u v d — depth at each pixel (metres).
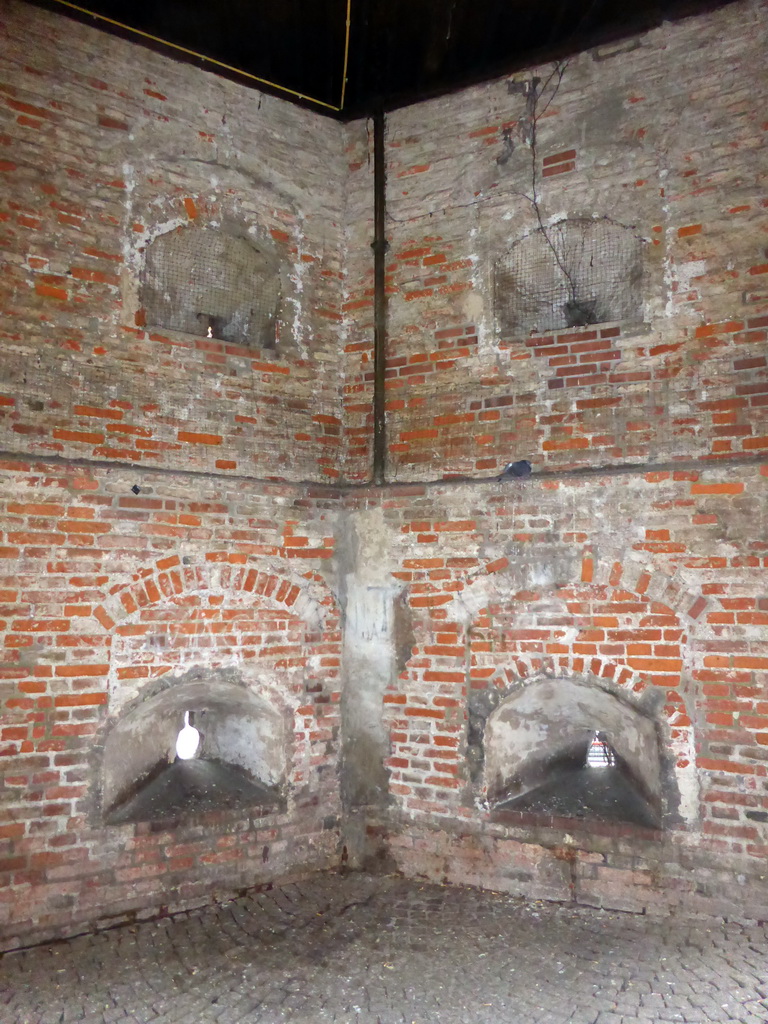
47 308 4.62
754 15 4.76
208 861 4.85
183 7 5.04
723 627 4.55
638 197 5.00
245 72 5.51
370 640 5.48
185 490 4.96
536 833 4.93
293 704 5.29
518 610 5.08
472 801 5.10
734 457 4.60
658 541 4.74
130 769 4.83
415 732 5.30
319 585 5.46
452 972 3.96
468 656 5.20
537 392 5.16
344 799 5.43
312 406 5.60
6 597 4.34
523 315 5.38
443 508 5.34
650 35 5.04
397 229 5.72
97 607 4.61
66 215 4.75
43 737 4.39
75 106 4.84
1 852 4.22
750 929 4.29
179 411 5.02
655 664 4.70
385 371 5.65
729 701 4.51
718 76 4.84
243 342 5.52
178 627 4.87
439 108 5.67
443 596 5.29
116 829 4.56
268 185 5.56
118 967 4.03
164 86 5.19
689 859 4.53
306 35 5.37
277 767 5.24
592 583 4.89
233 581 5.10
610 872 4.72
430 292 5.57
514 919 4.58
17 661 4.35
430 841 5.19
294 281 5.62
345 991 3.78
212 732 5.52
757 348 4.60
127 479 4.77
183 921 4.59
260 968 4.02
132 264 4.95
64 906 4.36
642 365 4.89
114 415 4.78
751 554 4.52
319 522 5.51
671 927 4.41
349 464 5.68
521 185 5.36
